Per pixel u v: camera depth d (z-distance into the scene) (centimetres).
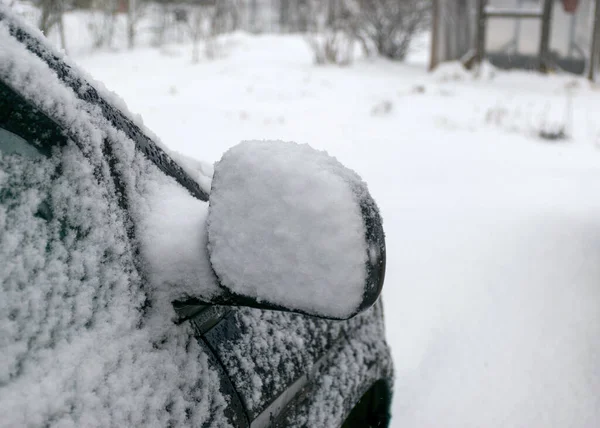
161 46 1830
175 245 122
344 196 107
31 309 98
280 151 114
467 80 1445
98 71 1298
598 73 1512
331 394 162
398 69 1603
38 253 102
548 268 412
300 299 105
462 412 289
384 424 209
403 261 433
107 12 1747
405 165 663
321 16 1802
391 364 211
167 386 112
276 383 138
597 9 1492
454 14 1551
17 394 90
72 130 113
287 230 107
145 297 118
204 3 1942
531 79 1486
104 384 101
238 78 1271
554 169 668
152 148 147
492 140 825
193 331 126
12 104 104
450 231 476
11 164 103
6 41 109
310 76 1345
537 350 335
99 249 112
